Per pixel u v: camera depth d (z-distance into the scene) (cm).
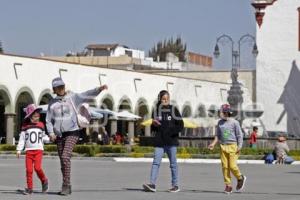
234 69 5028
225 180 1792
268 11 6116
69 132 1634
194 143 4366
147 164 3506
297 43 6038
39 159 1706
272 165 3528
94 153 4256
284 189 1939
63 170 1648
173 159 1786
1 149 4822
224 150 1792
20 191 1755
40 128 1712
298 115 6003
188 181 2255
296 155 4166
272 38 6103
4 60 5309
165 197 1648
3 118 5897
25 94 5619
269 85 6084
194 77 7919
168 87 7000
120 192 1772
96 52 11150
